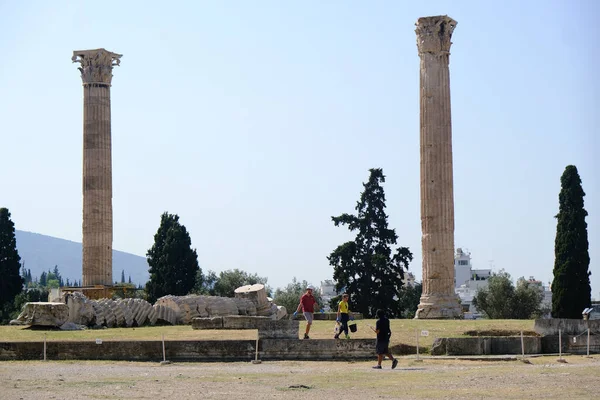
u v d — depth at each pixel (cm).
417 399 2783
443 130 6369
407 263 8969
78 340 4184
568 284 7575
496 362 3869
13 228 9756
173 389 3003
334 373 3462
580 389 2973
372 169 9075
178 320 5809
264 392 2931
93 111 7569
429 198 6347
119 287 7600
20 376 3412
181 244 9538
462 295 15100
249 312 6284
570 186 7681
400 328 4794
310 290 4216
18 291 9688
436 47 6406
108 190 7575
